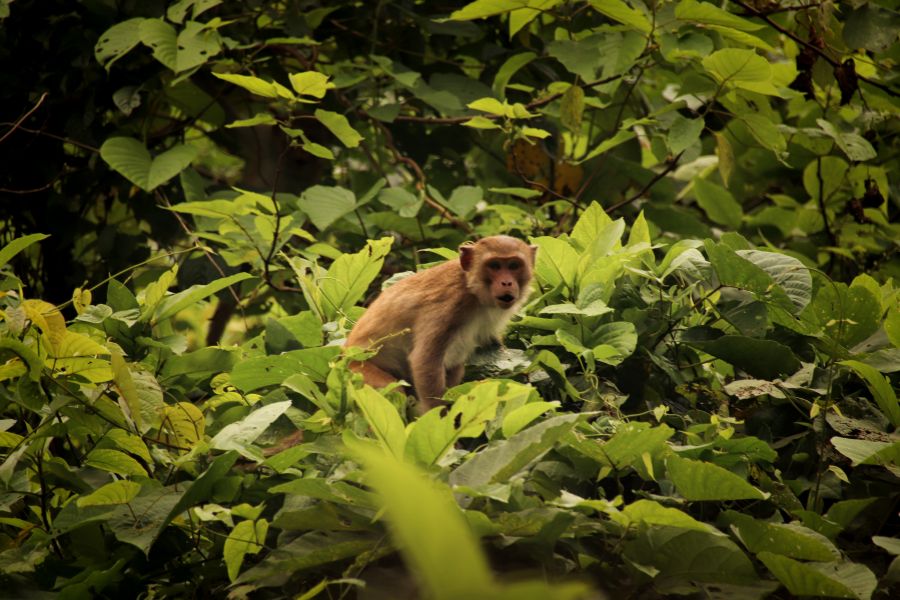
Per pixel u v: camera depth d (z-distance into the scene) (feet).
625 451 20.40
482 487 18.78
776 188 57.72
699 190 50.42
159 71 48.06
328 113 35.42
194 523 21.99
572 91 41.73
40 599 20.77
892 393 23.32
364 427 22.11
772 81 44.47
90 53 45.57
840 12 43.39
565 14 44.73
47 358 22.34
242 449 20.92
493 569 19.63
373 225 46.34
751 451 22.11
